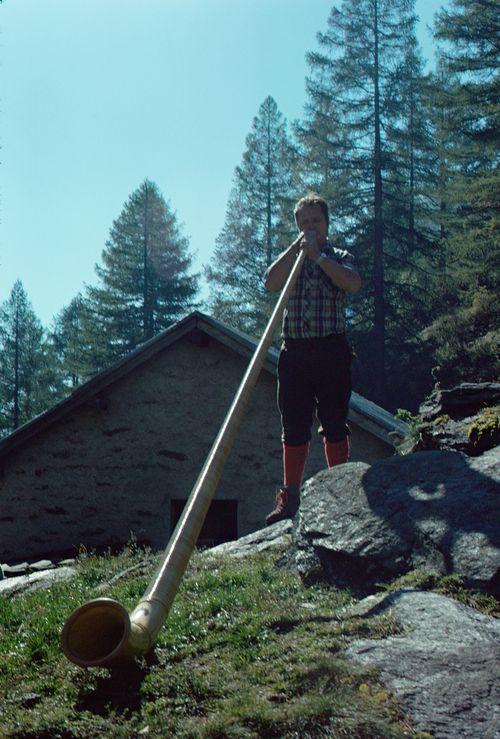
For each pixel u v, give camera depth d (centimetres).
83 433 1462
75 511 1446
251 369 500
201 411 1442
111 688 382
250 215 5284
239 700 345
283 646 387
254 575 518
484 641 362
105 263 5959
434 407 721
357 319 4056
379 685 336
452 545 440
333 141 4241
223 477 1392
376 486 509
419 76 4428
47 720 359
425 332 3425
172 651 408
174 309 5875
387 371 3897
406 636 374
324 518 507
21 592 644
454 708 319
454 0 3838
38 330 7094
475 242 3541
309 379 598
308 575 491
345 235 4075
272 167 5256
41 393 7006
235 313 5150
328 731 315
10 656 450
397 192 4341
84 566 675
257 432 1398
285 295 553
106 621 355
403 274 4181
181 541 396
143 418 1452
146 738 336
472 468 495
